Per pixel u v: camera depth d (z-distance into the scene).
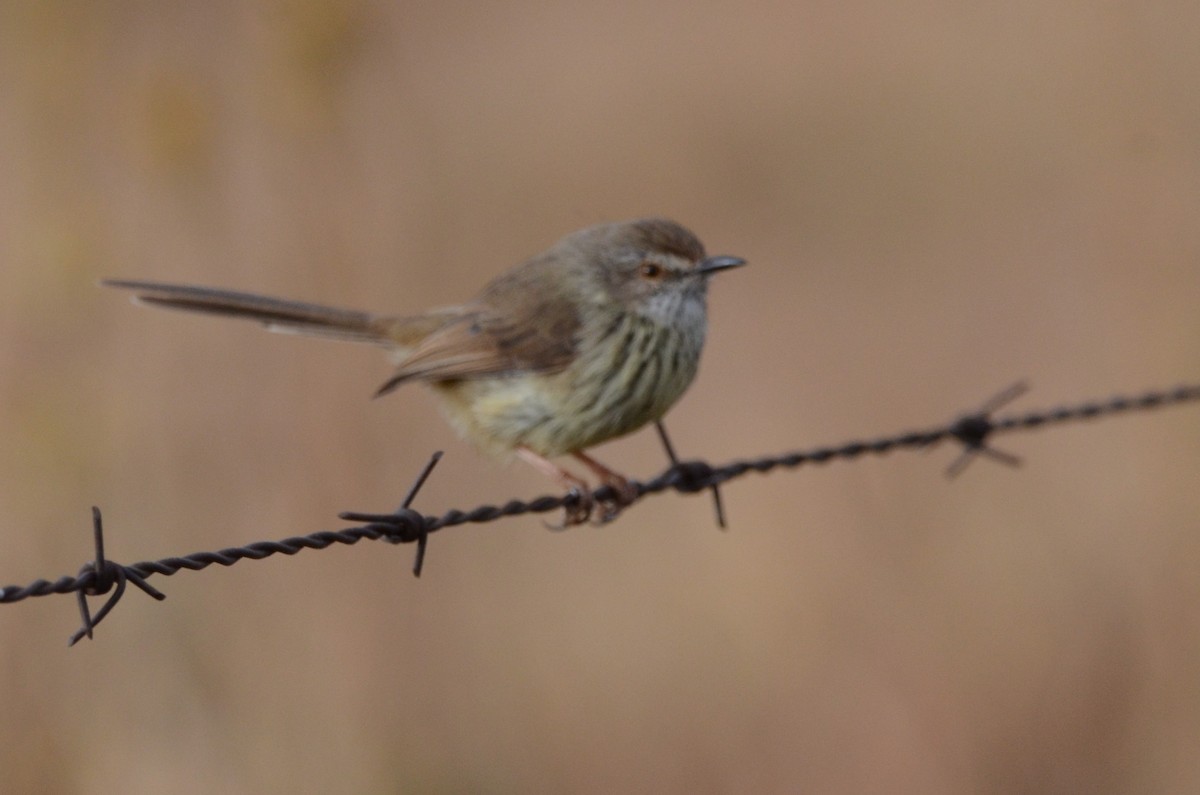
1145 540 14.19
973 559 14.47
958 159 20.92
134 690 11.18
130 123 12.70
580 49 24.91
